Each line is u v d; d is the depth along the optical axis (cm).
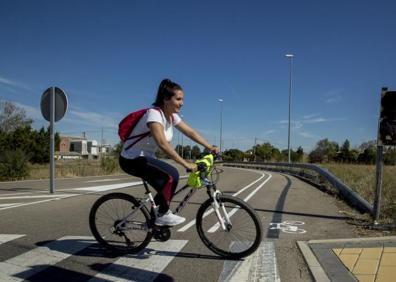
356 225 776
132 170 546
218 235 569
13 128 6178
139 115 537
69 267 523
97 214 590
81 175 2212
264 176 2395
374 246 591
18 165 1823
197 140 568
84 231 704
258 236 548
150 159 545
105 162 2441
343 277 472
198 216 574
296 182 1855
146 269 521
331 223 802
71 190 1318
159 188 547
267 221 828
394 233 701
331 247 596
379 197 764
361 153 5034
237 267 530
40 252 582
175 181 552
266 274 505
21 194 1201
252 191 1405
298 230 740
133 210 572
